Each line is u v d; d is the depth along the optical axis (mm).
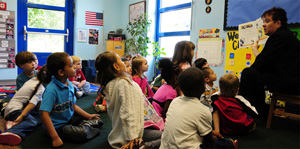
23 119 1906
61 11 5773
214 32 3635
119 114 1511
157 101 1906
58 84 1717
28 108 1898
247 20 3164
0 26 4840
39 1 5457
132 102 1466
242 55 3238
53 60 1660
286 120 2512
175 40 4980
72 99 1890
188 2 4539
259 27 2756
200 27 3863
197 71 1282
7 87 4055
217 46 3594
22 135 1763
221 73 3551
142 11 5465
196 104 1262
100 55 1571
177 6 4793
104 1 6105
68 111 1821
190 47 2375
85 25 5871
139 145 1419
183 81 1274
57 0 5688
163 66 1921
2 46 4891
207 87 2516
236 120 1929
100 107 2561
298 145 1800
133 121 1439
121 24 6418
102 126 2121
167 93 1840
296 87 1980
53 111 1729
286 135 2025
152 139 1609
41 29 5531
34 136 1846
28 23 5367
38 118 2146
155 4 5363
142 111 1528
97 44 6102
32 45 5465
